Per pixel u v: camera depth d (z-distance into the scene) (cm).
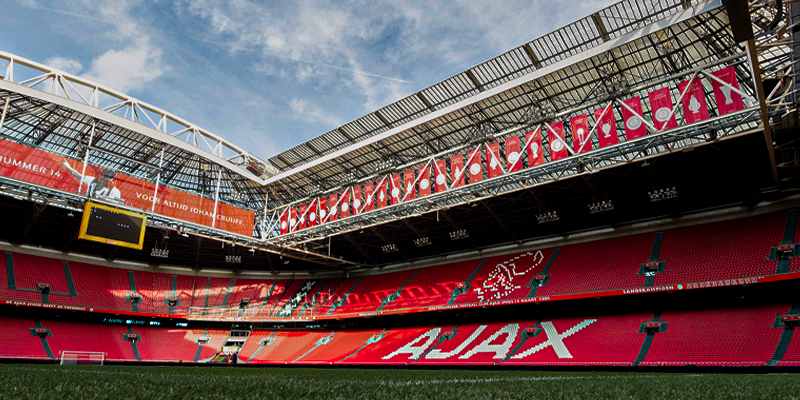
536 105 3903
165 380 614
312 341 5972
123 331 5619
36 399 358
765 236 3906
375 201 4712
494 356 4381
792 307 3472
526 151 4009
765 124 2638
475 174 4047
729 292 3928
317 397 465
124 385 499
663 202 4509
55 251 5678
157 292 6128
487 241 5700
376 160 4872
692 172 3897
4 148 3828
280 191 5706
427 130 4356
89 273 5762
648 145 3406
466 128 4256
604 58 3462
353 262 6159
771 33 2092
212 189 5753
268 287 6856
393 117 4494
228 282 6788
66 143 4697
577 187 4278
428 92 4181
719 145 3381
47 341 4881
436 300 5331
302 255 6122
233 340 6197
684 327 3762
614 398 486
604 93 3603
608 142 3438
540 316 4806
